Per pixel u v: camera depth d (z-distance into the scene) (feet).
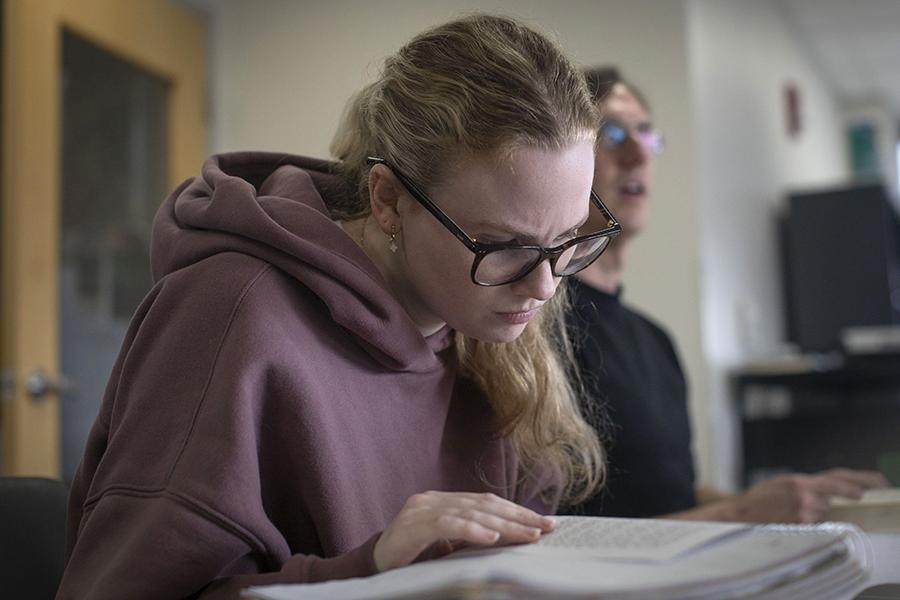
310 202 3.49
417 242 3.20
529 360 3.95
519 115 2.95
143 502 2.75
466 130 3.01
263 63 12.20
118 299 9.77
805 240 14.92
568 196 3.03
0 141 8.57
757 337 13.07
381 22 11.83
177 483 2.73
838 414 11.37
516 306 3.19
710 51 11.98
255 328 2.99
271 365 2.98
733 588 2.15
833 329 14.61
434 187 3.10
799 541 2.52
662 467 5.52
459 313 3.24
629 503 5.37
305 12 12.13
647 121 6.32
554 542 2.62
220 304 3.02
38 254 8.64
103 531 2.77
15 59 8.64
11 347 8.41
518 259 3.08
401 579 2.31
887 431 11.13
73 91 9.36
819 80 20.66
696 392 10.70
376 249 3.50
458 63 3.14
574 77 3.14
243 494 2.77
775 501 4.99
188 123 11.26
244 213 3.19
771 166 15.31
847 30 18.33
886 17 17.70
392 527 2.64
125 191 10.05
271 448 3.05
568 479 4.31
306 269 3.17
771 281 14.49
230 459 2.78
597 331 5.62
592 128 3.13
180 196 3.58
